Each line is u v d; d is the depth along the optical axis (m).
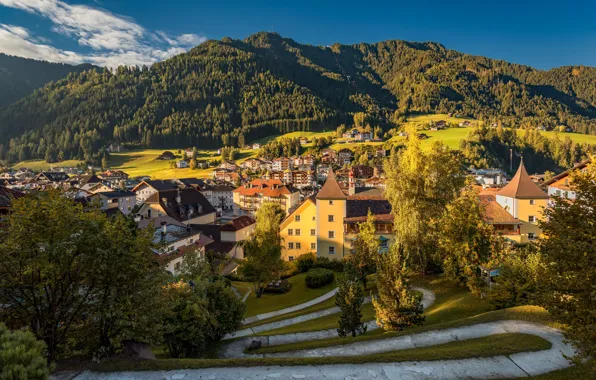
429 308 30.23
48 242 14.72
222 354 22.77
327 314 32.75
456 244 31.52
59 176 173.62
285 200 130.50
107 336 16.00
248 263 40.69
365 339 20.41
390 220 51.91
